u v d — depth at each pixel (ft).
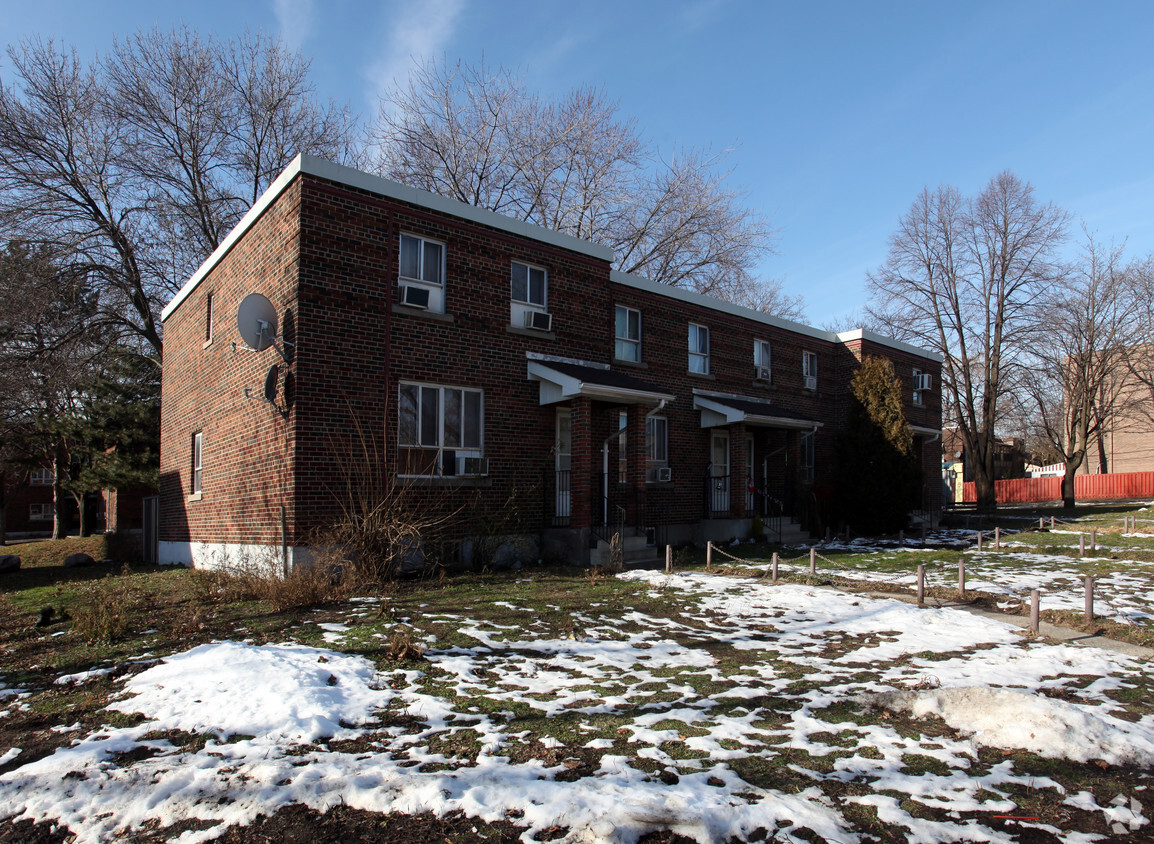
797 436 67.67
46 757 14.73
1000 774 14.38
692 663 22.57
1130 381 147.23
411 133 90.33
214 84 82.07
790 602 32.68
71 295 77.87
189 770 13.84
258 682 18.61
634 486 50.08
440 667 21.34
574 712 17.57
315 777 13.44
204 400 51.57
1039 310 108.88
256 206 42.57
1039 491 169.17
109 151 78.95
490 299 46.24
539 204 95.81
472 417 45.14
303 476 37.17
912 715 17.93
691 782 13.50
